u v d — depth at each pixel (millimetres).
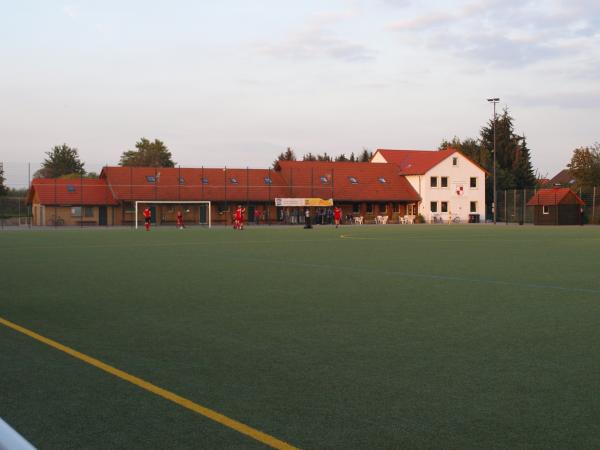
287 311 10312
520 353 7238
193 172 73312
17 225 68125
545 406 5266
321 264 19188
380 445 4395
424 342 7863
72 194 67500
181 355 7219
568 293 12438
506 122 102562
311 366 6684
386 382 6047
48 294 12469
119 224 68688
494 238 36281
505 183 92375
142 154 128125
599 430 4664
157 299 11727
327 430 4699
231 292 12703
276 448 4336
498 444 4395
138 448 4332
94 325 9125
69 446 4371
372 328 8805
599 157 72062
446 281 14539
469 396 5566
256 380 6133
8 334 8469
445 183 81625
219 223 72062
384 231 48719
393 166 83812
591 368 6543
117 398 5531
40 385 5953
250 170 76562
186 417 5000
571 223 64438
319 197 75875
